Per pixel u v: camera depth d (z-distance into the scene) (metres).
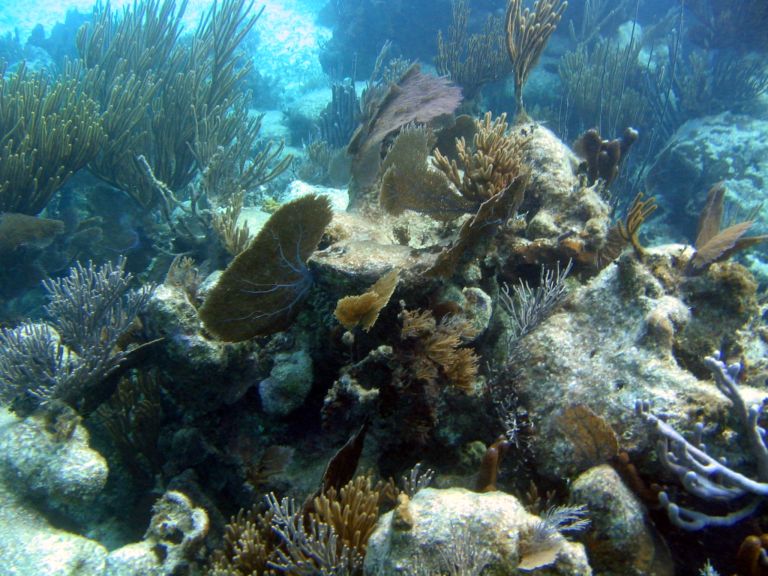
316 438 1.32
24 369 1.31
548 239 1.44
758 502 0.92
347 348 1.26
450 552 0.82
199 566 1.15
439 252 1.21
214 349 1.31
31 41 7.15
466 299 1.26
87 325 1.39
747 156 3.20
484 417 1.20
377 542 0.89
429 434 1.22
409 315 1.15
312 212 1.12
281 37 7.75
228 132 2.90
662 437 0.94
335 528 0.98
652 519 0.97
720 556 0.95
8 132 2.30
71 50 6.70
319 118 4.85
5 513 1.16
